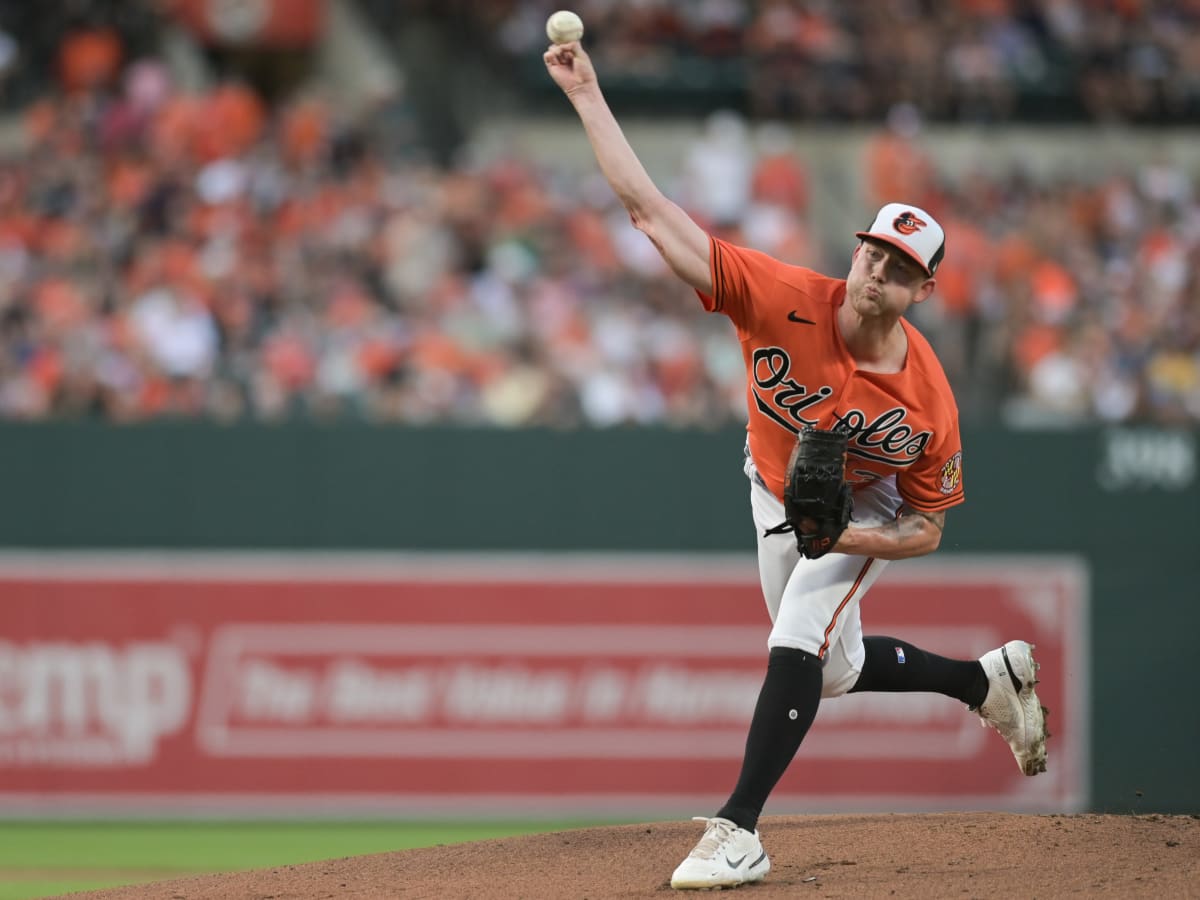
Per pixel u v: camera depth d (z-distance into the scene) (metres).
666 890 14.84
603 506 32.62
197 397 37.56
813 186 54.00
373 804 32.34
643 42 57.25
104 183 46.22
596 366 40.94
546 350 41.41
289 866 17.55
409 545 32.44
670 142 55.22
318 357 39.62
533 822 32.44
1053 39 58.72
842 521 14.20
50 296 41.00
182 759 32.19
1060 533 32.84
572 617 32.56
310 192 46.97
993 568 32.78
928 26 57.84
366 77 59.81
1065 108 56.81
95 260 42.88
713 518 32.72
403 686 32.41
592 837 17.89
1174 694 32.78
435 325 42.03
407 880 16.19
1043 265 48.03
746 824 14.84
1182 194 53.62
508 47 57.22
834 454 14.09
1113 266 49.22
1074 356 43.84
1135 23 59.72
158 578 32.16
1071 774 32.72
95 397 37.75
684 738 32.59
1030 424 33.50
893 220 13.92
